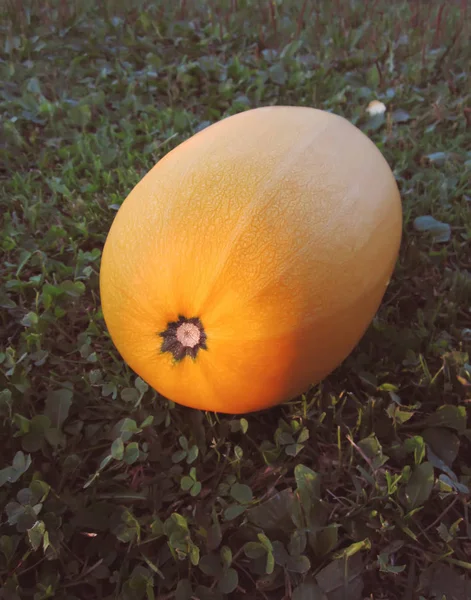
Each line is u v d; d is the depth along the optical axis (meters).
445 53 0.87
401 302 0.51
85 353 0.45
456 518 0.38
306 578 0.34
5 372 0.43
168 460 0.40
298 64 0.83
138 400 0.41
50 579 0.34
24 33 0.88
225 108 0.77
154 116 0.74
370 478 0.37
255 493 0.39
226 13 0.97
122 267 0.35
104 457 0.40
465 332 0.47
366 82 0.81
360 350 0.47
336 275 0.34
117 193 0.60
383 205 0.37
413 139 0.70
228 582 0.33
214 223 0.33
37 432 0.39
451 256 0.57
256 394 0.36
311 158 0.35
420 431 0.42
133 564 0.36
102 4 0.98
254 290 0.33
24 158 0.65
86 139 0.67
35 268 0.53
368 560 0.35
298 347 0.34
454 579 0.35
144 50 0.88
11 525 0.36
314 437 0.42
